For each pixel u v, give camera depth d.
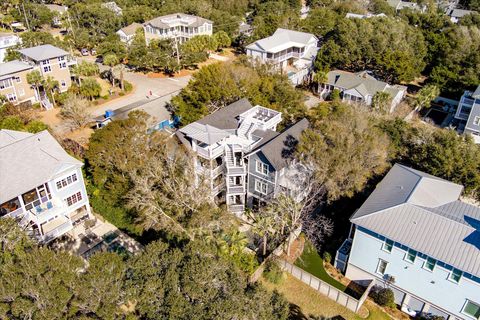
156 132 38.91
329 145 33.44
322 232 35.94
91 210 38.50
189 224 30.92
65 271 20.42
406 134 43.28
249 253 31.42
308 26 95.50
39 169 32.78
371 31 75.25
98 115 57.84
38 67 61.25
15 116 50.00
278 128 47.97
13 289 19.48
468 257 25.39
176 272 20.86
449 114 64.75
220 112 42.94
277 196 34.88
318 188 34.94
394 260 28.52
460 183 37.69
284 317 20.31
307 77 75.81
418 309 29.14
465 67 70.38
